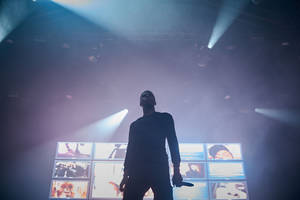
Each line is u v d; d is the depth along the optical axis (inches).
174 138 79.1
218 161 298.4
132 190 70.4
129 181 72.1
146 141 76.3
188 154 302.5
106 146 306.2
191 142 316.8
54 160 300.4
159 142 76.4
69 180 287.1
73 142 310.2
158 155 73.6
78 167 294.2
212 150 304.7
